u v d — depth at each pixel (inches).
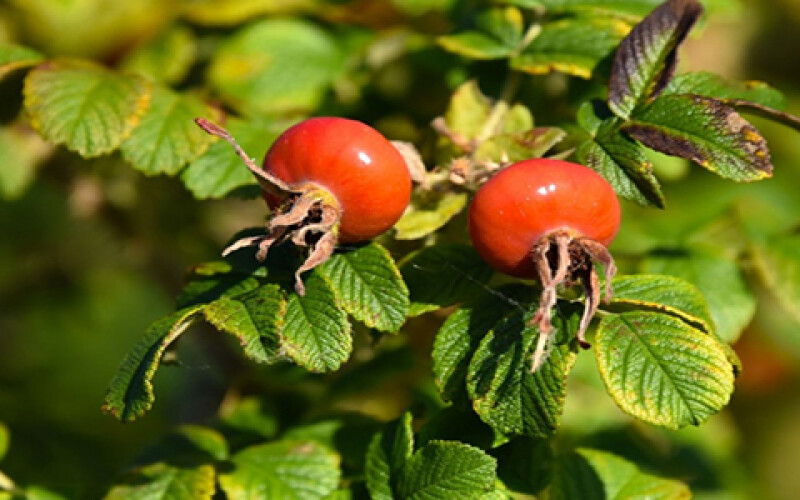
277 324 13.8
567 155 15.0
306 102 17.7
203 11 18.2
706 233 17.7
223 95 17.7
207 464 15.6
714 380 13.6
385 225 14.1
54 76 15.7
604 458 15.6
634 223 18.1
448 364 14.2
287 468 15.5
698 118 14.4
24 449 18.2
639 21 15.7
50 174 18.8
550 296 13.5
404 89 18.0
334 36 18.2
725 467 18.6
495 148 15.0
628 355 13.7
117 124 15.5
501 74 16.7
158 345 13.9
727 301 16.6
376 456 14.9
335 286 14.1
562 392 13.7
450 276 14.7
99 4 18.3
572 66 15.8
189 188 15.6
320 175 13.9
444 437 14.7
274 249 14.6
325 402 16.6
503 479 14.8
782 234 17.2
